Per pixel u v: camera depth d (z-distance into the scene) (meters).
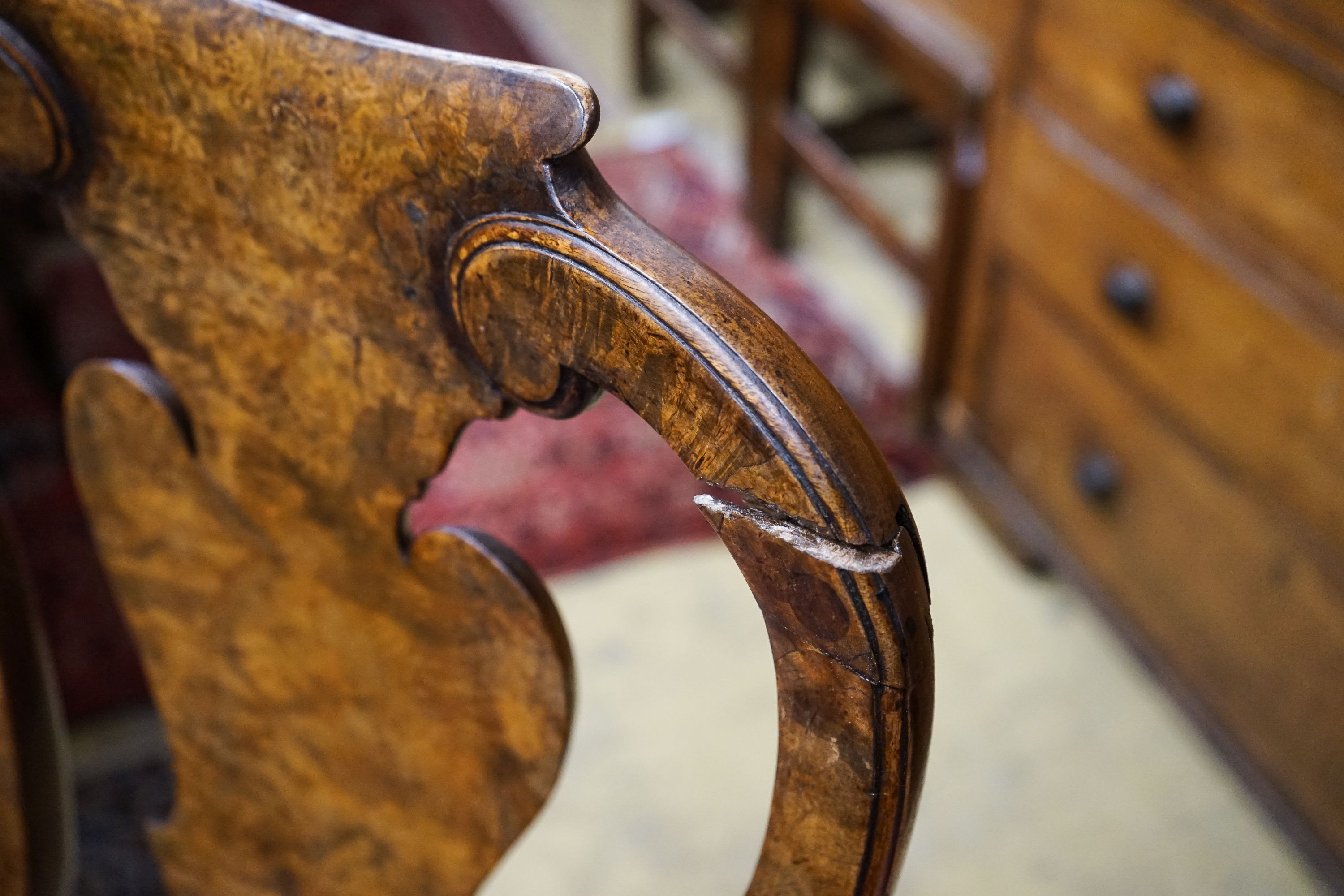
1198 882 1.20
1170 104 1.04
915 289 2.04
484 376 0.34
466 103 0.29
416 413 0.36
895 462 1.68
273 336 0.36
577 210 0.29
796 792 0.34
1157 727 1.35
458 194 0.30
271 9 0.30
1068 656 1.43
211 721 0.50
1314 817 1.14
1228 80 1.00
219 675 0.48
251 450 0.40
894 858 0.34
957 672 1.41
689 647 1.44
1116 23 1.12
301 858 0.53
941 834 1.25
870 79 2.48
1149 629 1.32
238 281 0.36
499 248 0.30
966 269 1.52
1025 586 1.51
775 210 2.07
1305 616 1.08
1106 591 1.38
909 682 0.30
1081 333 1.31
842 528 0.28
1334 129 0.91
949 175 1.46
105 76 0.33
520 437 1.72
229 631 0.46
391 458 0.37
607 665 1.42
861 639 0.29
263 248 0.35
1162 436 1.21
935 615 1.48
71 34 0.33
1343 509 1.00
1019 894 1.20
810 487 0.28
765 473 0.28
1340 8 0.88
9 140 0.35
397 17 2.79
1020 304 1.42
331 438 0.38
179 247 0.36
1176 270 1.12
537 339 0.31
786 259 2.11
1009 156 1.35
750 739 1.34
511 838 0.46
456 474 1.66
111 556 0.46
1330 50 0.89
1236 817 1.26
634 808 1.28
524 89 0.28
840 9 1.64
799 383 0.28
